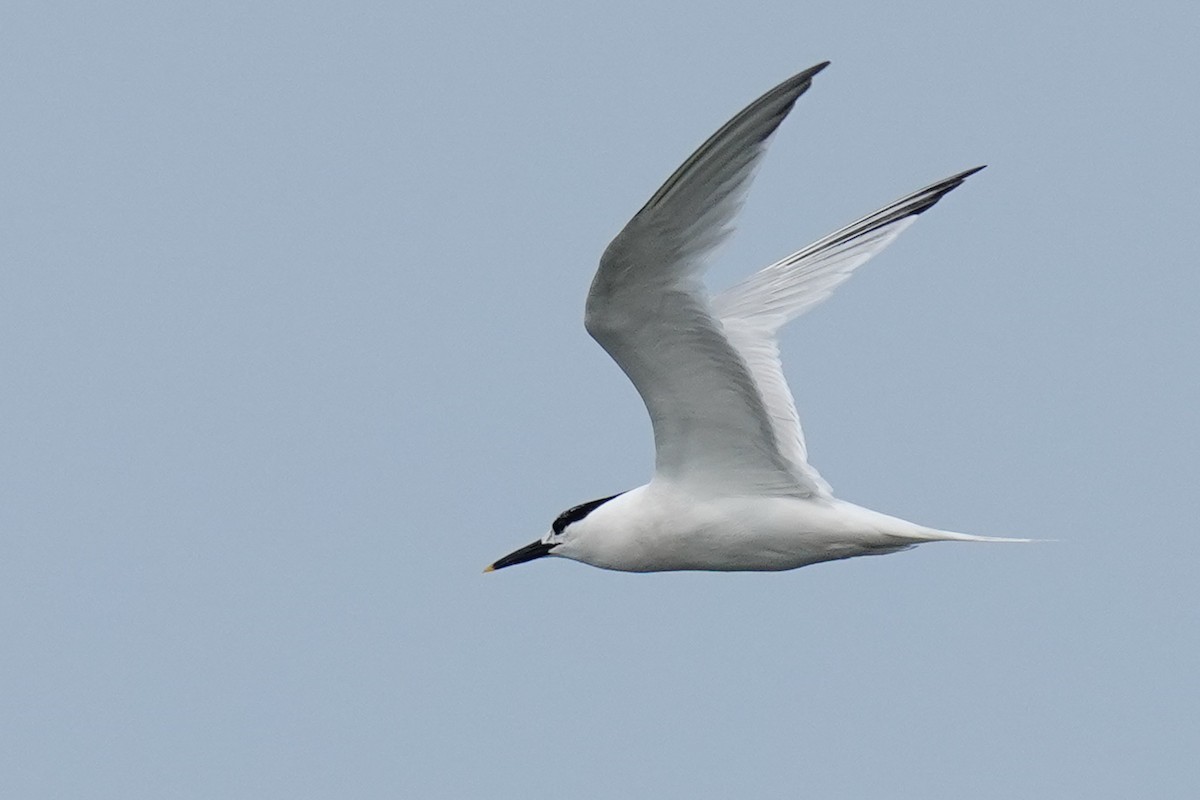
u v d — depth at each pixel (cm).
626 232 1245
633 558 1514
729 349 1352
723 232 1268
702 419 1425
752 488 1464
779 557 1483
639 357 1371
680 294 1305
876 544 1455
